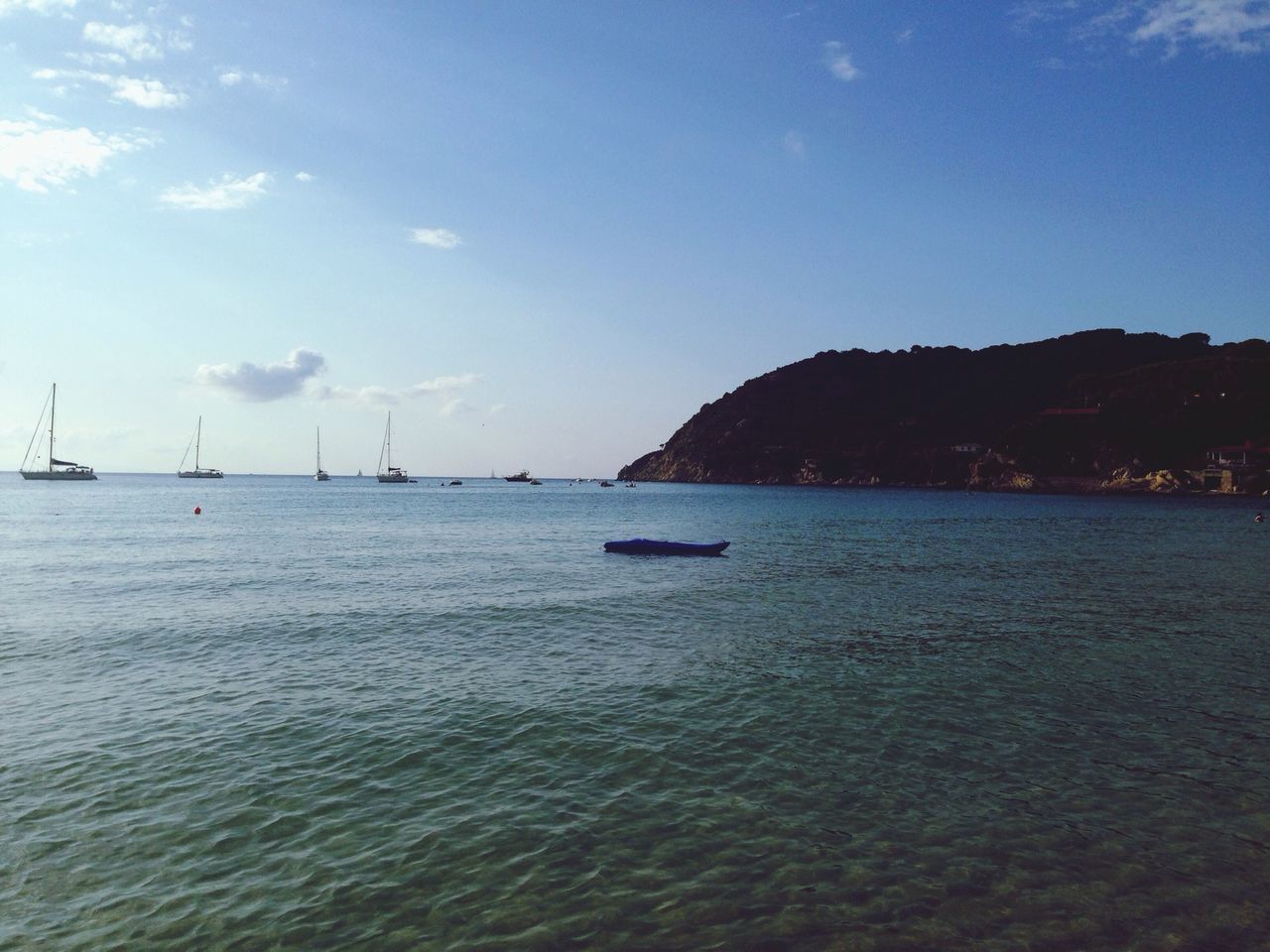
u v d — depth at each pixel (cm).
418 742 1354
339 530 6725
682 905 846
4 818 1045
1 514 8531
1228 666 1905
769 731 1414
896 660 1958
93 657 1977
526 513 10031
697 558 4497
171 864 931
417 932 796
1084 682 1752
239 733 1398
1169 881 902
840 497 16588
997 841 995
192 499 13238
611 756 1290
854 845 984
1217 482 16525
